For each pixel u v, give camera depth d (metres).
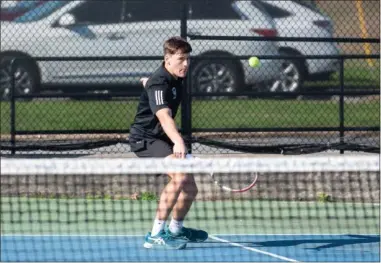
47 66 39.53
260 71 37.59
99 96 29.89
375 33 38.97
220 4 34.97
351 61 39.41
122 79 38.88
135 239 23.42
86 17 39.50
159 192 28.62
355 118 37.69
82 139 31.31
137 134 22.30
